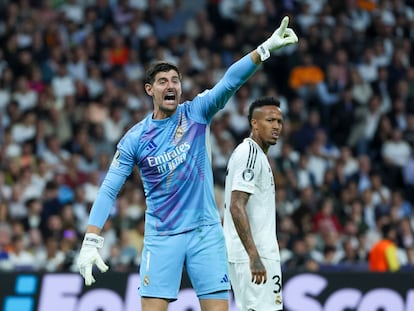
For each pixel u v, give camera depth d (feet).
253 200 65.72
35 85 156.15
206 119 59.26
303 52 173.47
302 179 146.10
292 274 89.10
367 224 136.67
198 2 184.75
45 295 88.79
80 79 160.15
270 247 65.72
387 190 152.35
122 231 118.01
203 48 168.96
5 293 88.58
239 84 58.08
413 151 162.09
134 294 88.58
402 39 184.34
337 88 170.71
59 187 132.87
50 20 170.60
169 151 58.65
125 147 59.52
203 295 58.44
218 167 143.33
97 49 167.53
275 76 172.14
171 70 58.75
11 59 160.56
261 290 65.51
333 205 139.44
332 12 184.44
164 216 58.85
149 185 59.26
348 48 178.81
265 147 67.21
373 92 171.01
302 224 130.52
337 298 88.79
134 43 169.17
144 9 177.99
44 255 119.44
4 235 115.85
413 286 88.99
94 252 58.75
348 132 165.27
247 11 178.40
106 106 152.76
